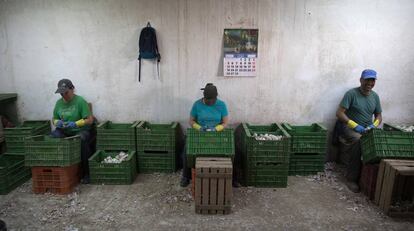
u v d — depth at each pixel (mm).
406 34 3859
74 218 2869
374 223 2818
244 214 2949
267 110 4051
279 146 3369
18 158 3729
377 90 4031
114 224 2785
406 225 2791
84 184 3510
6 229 2611
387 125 3949
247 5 3746
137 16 3777
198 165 2869
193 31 3809
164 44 3846
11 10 3809
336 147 4125
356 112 3797
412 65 3949
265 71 3930
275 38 3836
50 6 3781
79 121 3629
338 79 3973
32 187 3402
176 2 3732
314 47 3875
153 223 2803
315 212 2990
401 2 3770
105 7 3768
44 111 4102
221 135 3150
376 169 3129
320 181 3639
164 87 3979
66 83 3543
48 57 3932
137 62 3908
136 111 4059
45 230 2693
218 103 3615
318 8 3768
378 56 3918
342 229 2732
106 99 4027
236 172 3582
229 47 3848
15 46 3910
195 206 2930
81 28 3832
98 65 3932
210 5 3740
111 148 3781
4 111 4098
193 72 3930
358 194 3330
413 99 4055
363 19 3809
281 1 3740
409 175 2822
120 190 3391
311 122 4094
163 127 4012
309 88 3994
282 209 3039
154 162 3812
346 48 3887
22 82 4020
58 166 3201
